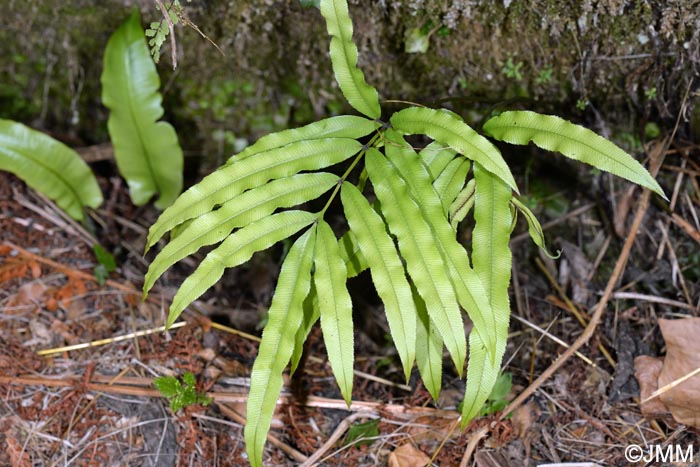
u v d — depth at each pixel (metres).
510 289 2.21
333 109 2.29
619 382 1.90
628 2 1.84
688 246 2.12
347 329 1.36
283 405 1.93
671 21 1.82
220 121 2.39
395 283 1.35
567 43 1.96
